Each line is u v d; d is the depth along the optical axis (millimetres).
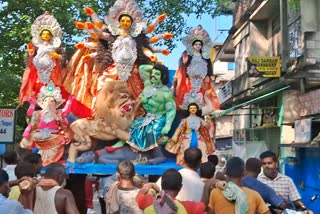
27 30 10805
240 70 20344
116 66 7184
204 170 5156
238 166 4703
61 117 6957
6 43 11320
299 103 13047
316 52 12250
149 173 6852
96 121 6918
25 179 4484
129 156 6926
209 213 4594
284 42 13742
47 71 7070
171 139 7031
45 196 4492
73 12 11695
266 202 5125
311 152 11805
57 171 4715
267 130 16859
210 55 7410
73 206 4500
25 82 7191
